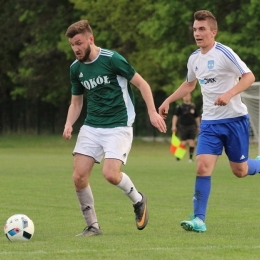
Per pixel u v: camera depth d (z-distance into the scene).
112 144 18.97
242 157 20.45
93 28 98.88
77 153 19.38
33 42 108.50
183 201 29.22
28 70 105.75
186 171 46.22
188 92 21.00
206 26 19.58
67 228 21.44
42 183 37.88
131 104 19.38
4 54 114.31
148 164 53.62
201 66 19.94
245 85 19.06
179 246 17.17
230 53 19.42
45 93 110.81
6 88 117.56
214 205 27.58
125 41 97.38
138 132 102.00
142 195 19.73
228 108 19.92
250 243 17.70
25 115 113.62
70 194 32.22
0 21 112.12
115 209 26.55
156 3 80.06
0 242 18.16
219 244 17.52
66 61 106.00
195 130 57.31
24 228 18.31
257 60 75.12
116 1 90.25
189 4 77.62
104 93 19.06
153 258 15.45
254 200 29.45
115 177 18.91
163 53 80.69
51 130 111.75
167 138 98.88
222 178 40.91
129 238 18.70
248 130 20.39
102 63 18.88
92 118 19.34
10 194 32.22
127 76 18.89
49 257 15.62
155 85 96.12
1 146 88.62
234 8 77.94
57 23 103.62
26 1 104.94
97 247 17.06
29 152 75.12
